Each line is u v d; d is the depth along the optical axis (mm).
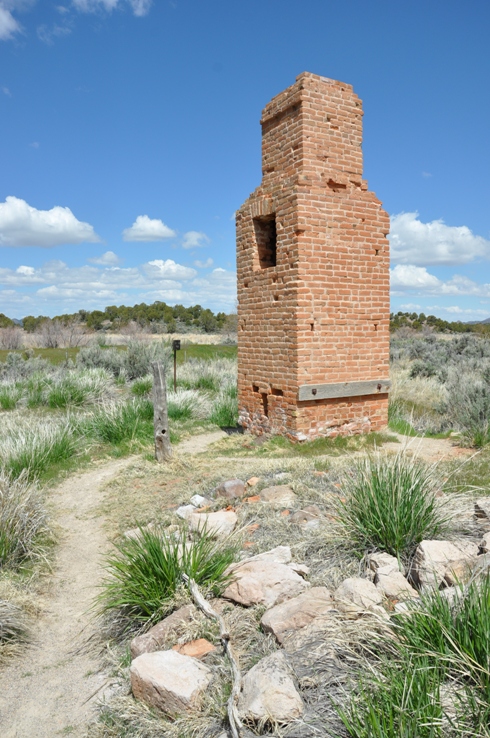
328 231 8797
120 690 3391
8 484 6250
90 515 6781
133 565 4234
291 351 8828
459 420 10867
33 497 6270
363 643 3068
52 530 6105
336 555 4492
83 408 13914
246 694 2836
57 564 5469
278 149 9336
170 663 3199
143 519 6316
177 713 2975
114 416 10703
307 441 8906
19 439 9047
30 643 4113
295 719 2652
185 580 4105
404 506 4500
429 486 5027
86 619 4402
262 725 2666
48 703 3426
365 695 2488
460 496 5387
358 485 5004
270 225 9984
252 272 9828
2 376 19250
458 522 4801
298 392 8695
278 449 8766
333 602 3578
